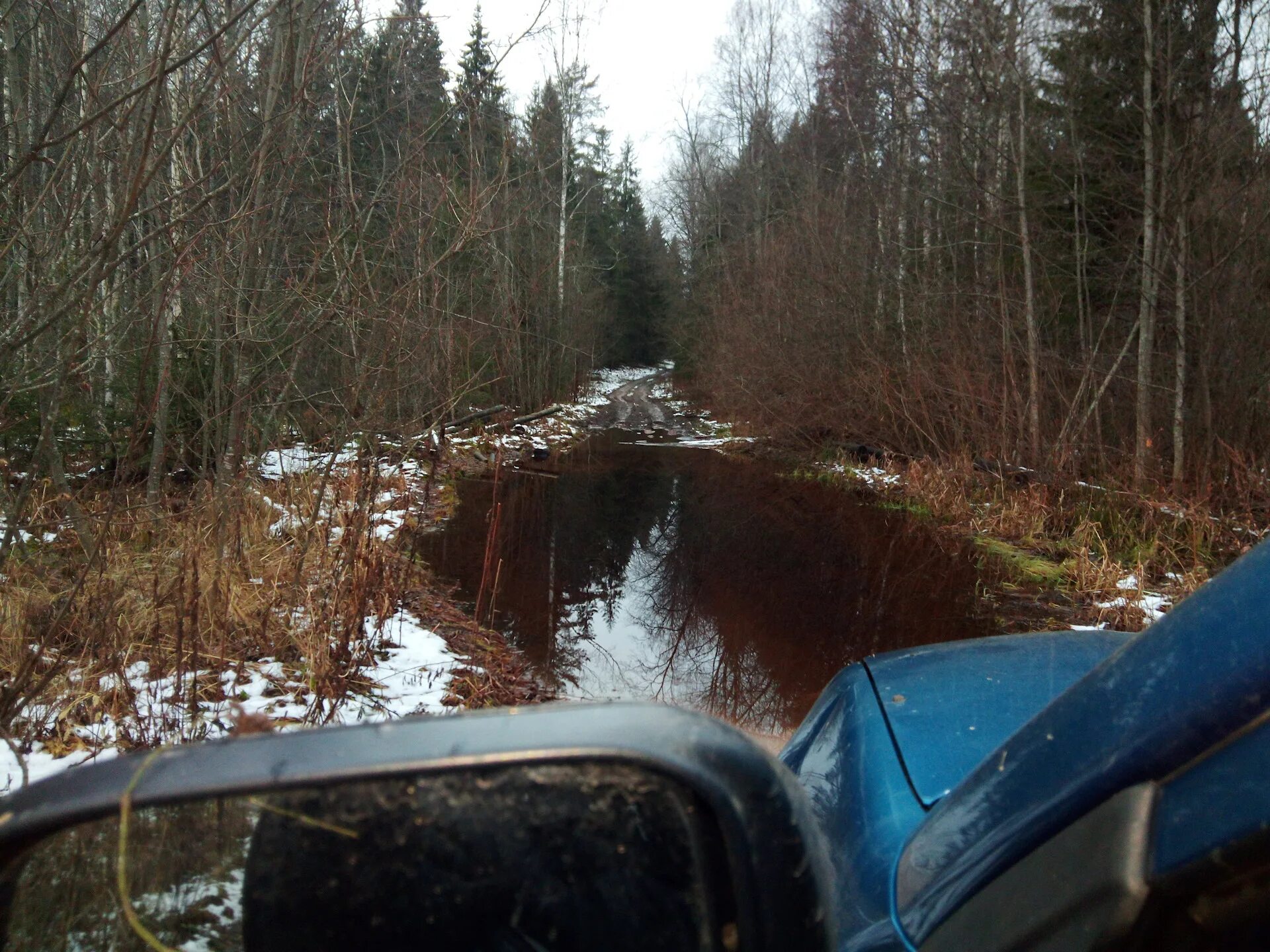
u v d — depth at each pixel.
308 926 1.06
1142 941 0.90
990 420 13.45
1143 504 9.62
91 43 5.20
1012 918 1.10
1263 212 10.77
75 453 6.84
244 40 4.39
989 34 12.80
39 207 4.41
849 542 9.84
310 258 6.90
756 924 0.97
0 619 4.33
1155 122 11.01
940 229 16.17
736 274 25.17
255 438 7.95
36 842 0.98
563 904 1.02
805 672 5.46
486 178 7.11
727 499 13.03
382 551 6.04
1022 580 8.05
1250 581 1.12
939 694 2.09
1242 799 0.88
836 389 17.09
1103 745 1.14
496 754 1.03
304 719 4.16
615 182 51.94
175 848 1.06
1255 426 11.25
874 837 1.68
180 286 4.93
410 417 8.05
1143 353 11.24
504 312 13.95
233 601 5.05
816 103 25.34
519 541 9.38
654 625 6.42
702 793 1.00
